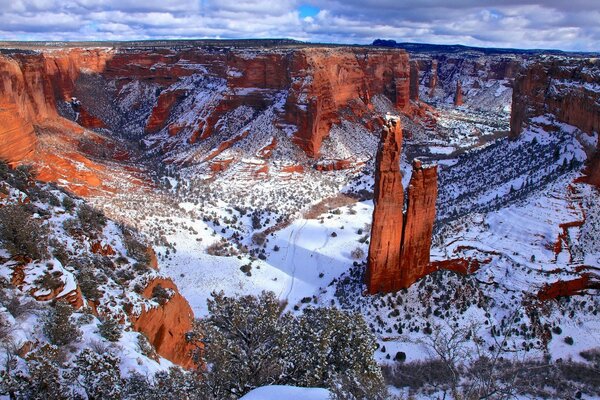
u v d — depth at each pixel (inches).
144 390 859.4
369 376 863.1
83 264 1302.9
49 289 1063.0
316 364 861.8
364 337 952.9
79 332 998.4
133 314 1253.1
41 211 1477.6
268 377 805.9
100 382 834.8
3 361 790.5
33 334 928.9
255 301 981.2
